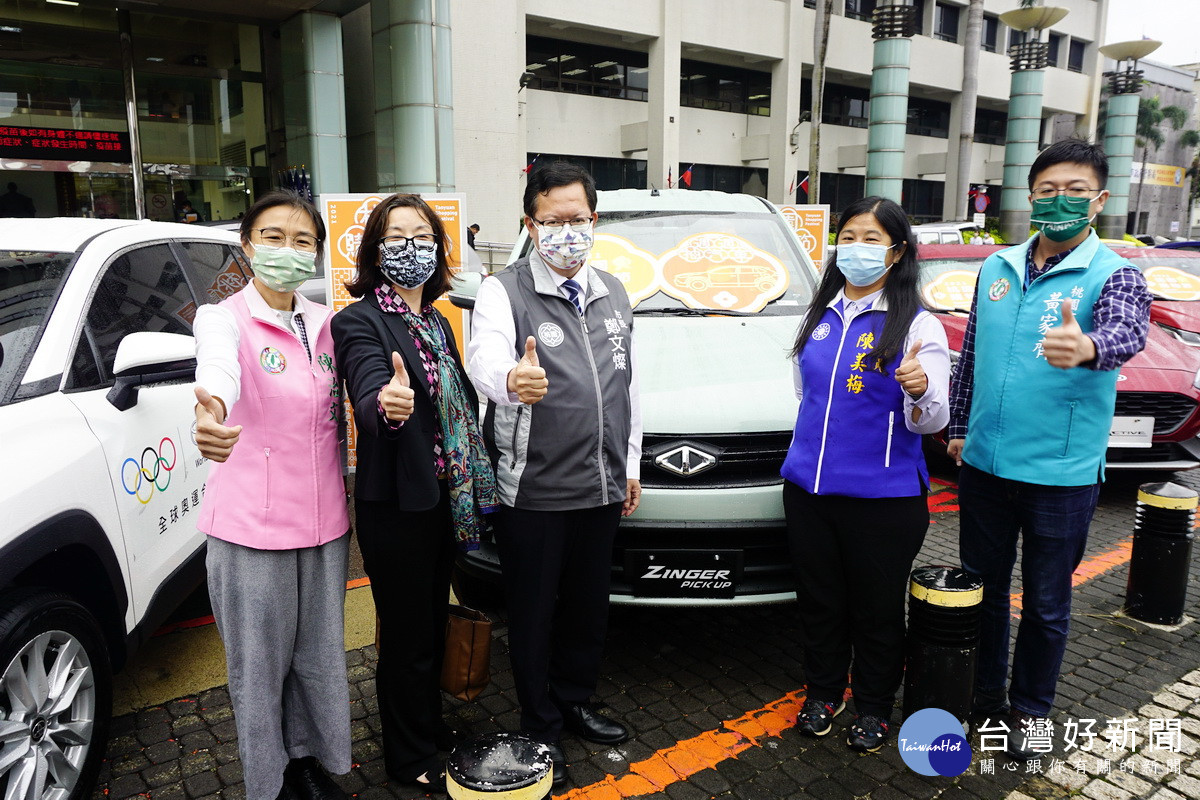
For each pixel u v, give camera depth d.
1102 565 4.43
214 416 1.80
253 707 2.14
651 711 2.95
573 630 2.69
